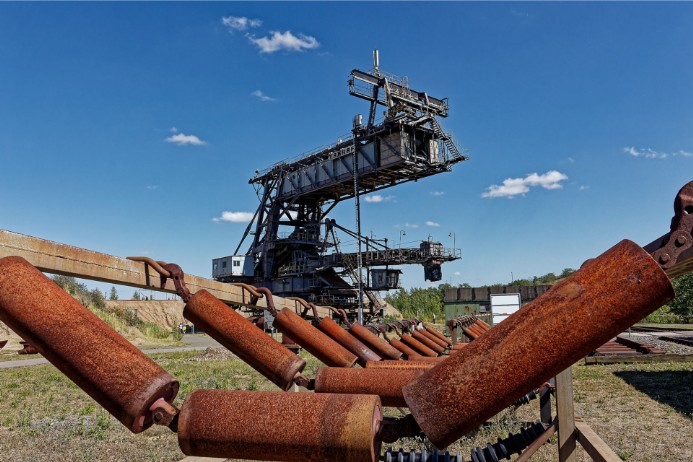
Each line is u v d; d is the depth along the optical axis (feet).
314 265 138.31
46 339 5.18
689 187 4.92
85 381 5.19
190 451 5.60
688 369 50.75
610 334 4.85
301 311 12.90
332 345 10.47
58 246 6.68
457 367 5.13
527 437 12.07
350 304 134.72
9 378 56.34
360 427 5.16
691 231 4.88
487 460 10.88
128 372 5.22
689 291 147.95
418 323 19.90
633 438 26.23
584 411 32.99
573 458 12.96
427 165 121.39
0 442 27.45
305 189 143.23
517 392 4.96
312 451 5.21
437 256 129.18
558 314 4.92
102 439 28.02
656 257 4.92
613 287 4.84
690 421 29.73
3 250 5.89
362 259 134.21
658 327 137.08
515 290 117.60
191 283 9.53
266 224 153.89
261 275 150.51
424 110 127.03
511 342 4.99
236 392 5.71
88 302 137.59
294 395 5.60
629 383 43.52
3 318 5.29
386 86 123.65
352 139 128.88
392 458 7.68
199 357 84.07
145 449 25.85
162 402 5.46
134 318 149.89
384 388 8.05
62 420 33.40
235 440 5.36
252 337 8.25
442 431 5.06
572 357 4.89
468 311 110.01
